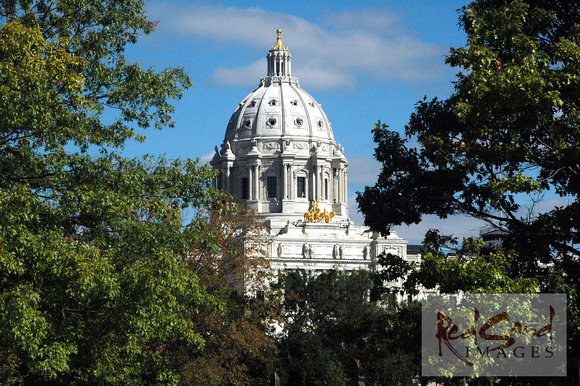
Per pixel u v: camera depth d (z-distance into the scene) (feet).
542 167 460.96
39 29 411.34
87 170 415.23
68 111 410.11
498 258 413.39
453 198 467.93
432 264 417.90
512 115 416.87
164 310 406.62
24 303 350.02
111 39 467.52
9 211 364.58
